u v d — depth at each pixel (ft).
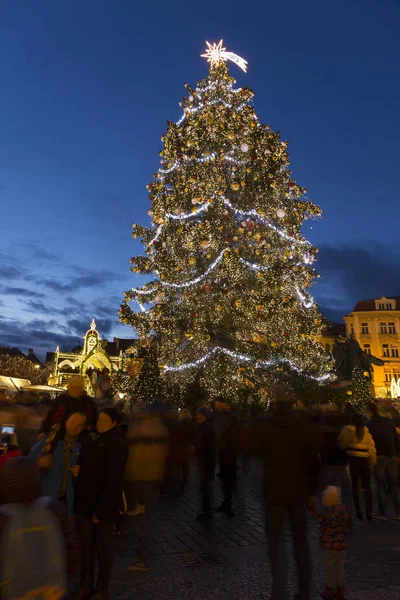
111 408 15.48
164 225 67.46
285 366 61.87
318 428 24.18
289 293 64.64
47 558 8.00
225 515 26.30
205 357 62.54
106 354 189.67
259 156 65.05
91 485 14.70
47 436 17.33
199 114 69.72
